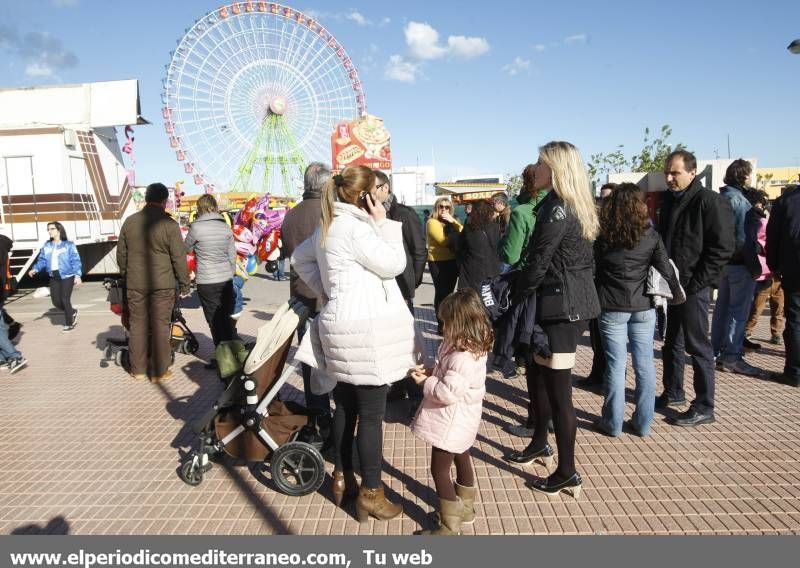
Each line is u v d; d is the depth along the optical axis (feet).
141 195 73.92
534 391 12.21
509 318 11.20
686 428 14.25
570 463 10.91
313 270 10.94
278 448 11.38
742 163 18.35
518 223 13.38
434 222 19.16
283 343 11.57
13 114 47.34
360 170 9.91
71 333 28.89
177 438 14.62
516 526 10.12
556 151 10.69
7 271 21.72
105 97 47.32
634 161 100.58
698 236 13.71
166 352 19.81
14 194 42.04
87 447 14.12
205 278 19.62
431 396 9.82
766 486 11.28
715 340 19.04
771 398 16.20
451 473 12.05
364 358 9.66
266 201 30.73
